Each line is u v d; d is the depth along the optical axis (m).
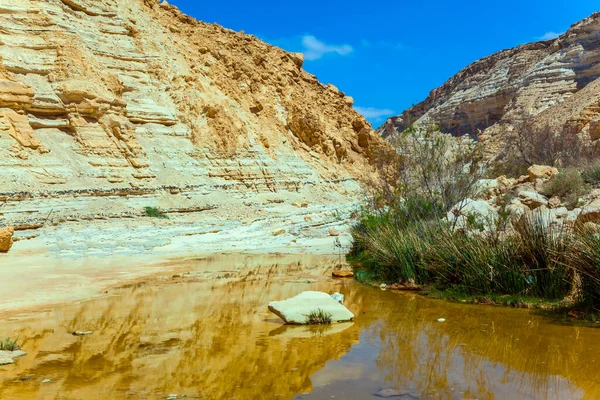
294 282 12.79
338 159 56.03
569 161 36.88
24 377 5.69
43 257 16.98
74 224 24.47
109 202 28.80
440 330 7.69
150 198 31.83
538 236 10.21
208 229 25.88
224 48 52.75
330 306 8.60
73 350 6.78
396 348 6.73
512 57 140.75
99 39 38.34
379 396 5.03
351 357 6.36
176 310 9.41
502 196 17.75
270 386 5.37
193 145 39.16
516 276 10.12
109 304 9.97
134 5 45.09
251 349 6.78
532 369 5.73
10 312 9.22
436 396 5.00
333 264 16.48
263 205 38.41
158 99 39.47
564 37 117.44
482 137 103.56
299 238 24.33
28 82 31.11
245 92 49.97
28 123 29.33
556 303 9.34
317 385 5.37
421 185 16.59
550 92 104.44
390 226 15.02
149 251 19.45
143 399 5.04
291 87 57.19
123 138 33.62
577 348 6.55
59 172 28.61
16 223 22.25
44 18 33.88
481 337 7.21
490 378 5.46
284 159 47.22
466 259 10.90
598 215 11.24
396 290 11.66
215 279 13.30
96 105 32.47
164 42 44.16
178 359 6.35
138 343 7.12
